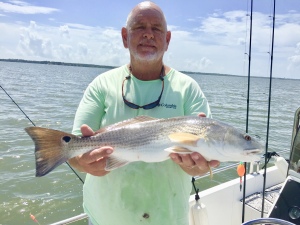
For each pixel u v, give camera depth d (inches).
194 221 47.4
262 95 512.7
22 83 467.8
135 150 32.3
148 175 33.1
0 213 89.4
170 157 32.0
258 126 211.3
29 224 85.4
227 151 31.6
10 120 189.8
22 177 109.3
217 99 387.5
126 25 35.4
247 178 60.1
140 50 33.4
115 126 32.8
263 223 30.8
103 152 30.1
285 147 153.2
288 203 40.0
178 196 34.1
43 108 238.7
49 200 96.4
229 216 57.1
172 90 34.6
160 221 33.4
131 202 33.4
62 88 431.5
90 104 34.8
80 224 83.8
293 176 41.7
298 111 42.7
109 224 34.7
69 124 186.7
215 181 104.9
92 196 35.6
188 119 32.5
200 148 31.3
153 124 32.6
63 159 30.9
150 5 34.0
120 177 33.3
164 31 34.3
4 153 129.1
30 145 140.8
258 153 32.3
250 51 54.6
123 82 35.2
